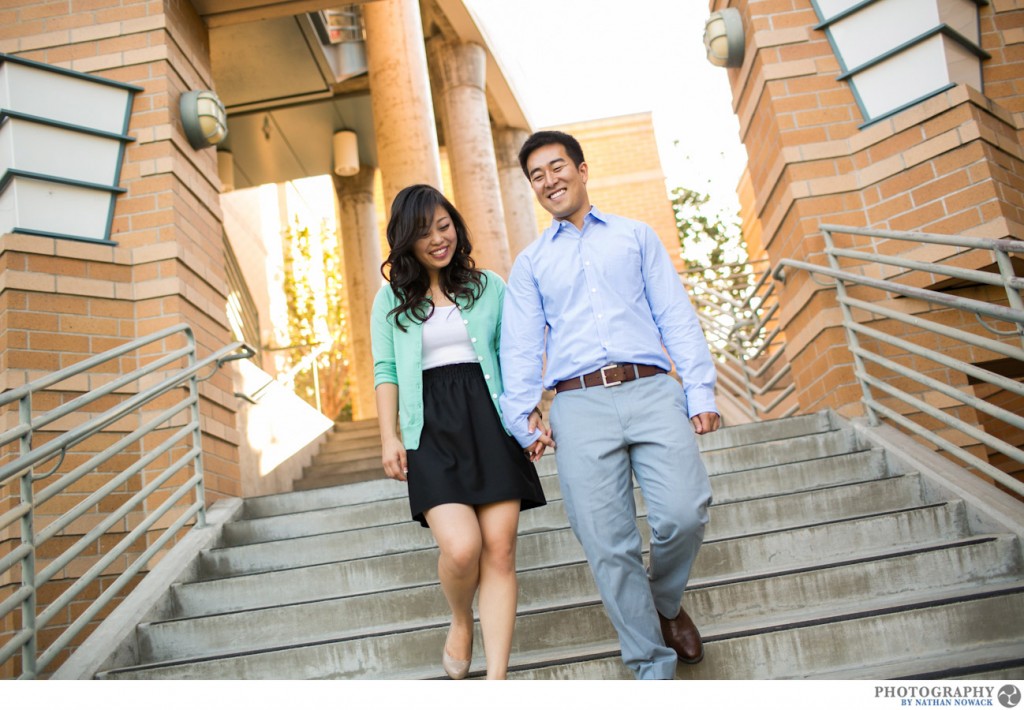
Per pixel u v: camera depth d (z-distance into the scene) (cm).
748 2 460
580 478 224
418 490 225
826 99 444
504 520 227
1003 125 421
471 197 819
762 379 813
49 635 381
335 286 1322
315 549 372
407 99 689
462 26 832
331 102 882
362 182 1027
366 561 342
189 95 481
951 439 409
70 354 419
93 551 405
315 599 338
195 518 405
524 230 995
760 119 469
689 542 222
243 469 546
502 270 802
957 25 420
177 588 341
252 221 1120
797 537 313
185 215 469
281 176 1011
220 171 912
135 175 458
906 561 284
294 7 538
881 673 235
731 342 696
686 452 221
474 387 238
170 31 482
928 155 411
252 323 1041
